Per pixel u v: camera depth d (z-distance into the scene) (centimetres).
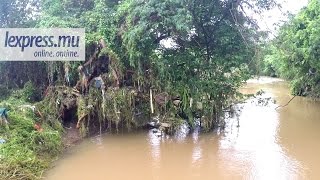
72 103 1338
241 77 1444
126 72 1369
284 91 2788
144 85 1374
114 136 1377
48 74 1404
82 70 1327
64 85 1363
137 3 1270
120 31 1318
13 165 898
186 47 1429
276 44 1788
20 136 1053
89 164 1089
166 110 1395
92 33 1338
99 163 1100
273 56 2059
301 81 2281
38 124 1203
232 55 1409
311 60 1830
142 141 1329
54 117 1301
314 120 1709
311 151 1220
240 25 1412
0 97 1466
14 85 1537
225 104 1482
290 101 2217
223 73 1427
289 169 1052
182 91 1385
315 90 2295
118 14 1335
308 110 1964
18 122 1123
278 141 1343
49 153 1105
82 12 1478
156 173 1033
